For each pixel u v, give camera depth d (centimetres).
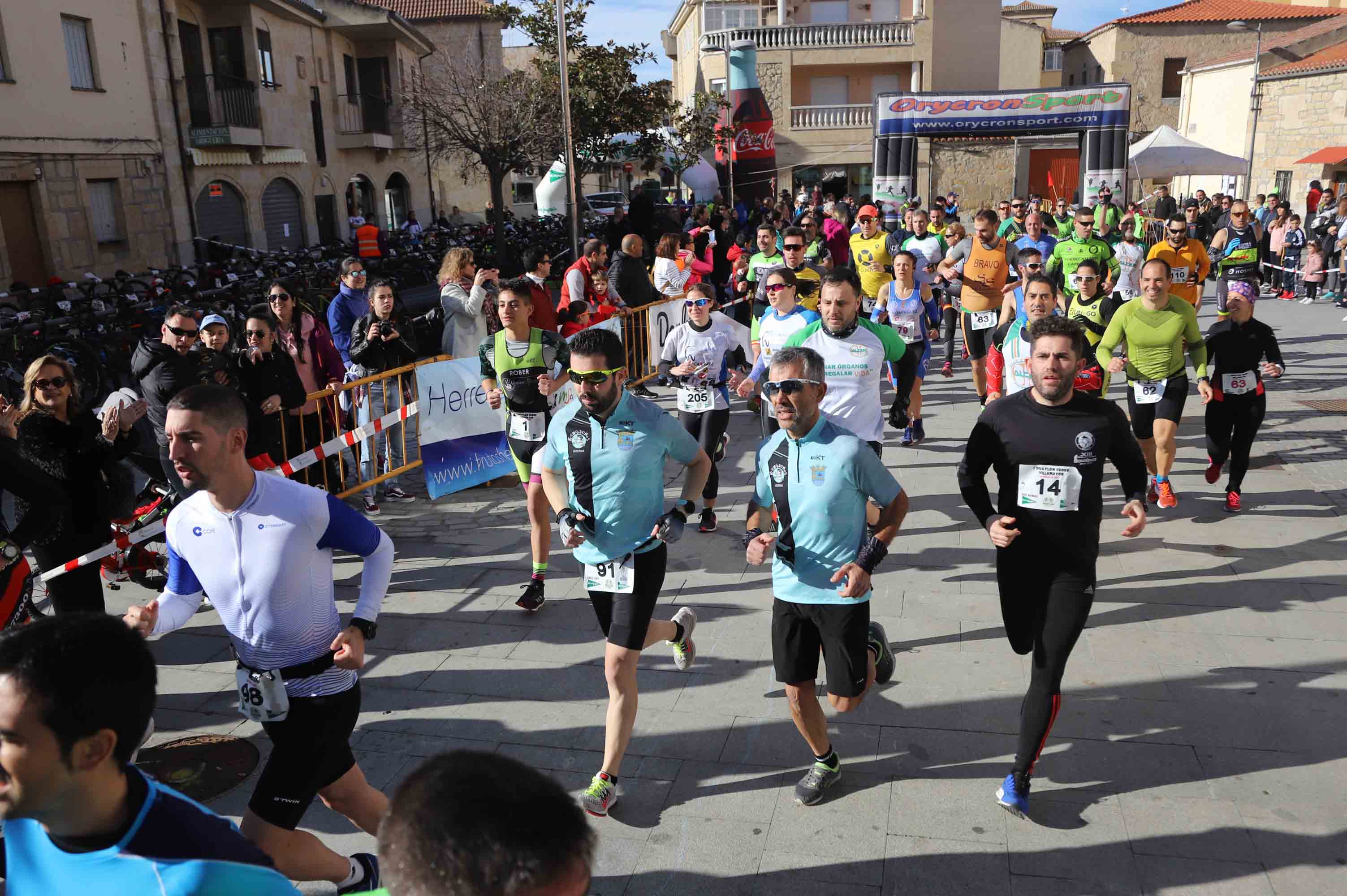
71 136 1730
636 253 1127
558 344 602
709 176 2769
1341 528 634
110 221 1859
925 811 365
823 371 356
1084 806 365
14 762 150
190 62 2228
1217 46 3900
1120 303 780
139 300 1423
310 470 716
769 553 361
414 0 3797
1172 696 439
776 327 624
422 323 895
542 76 2109
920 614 533
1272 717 419
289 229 2545
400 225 3297
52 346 1116
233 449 266
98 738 153
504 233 2169
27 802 153
